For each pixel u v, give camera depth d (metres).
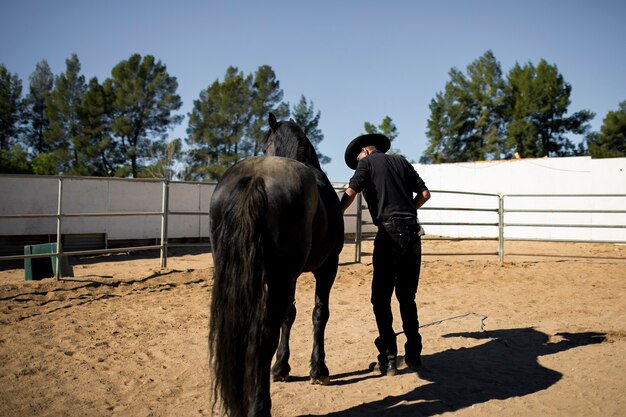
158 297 6.83
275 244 2.68
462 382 3.79
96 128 36.47
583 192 16.94
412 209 3.88
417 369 4.04
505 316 6.07
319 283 3.69
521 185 18.06
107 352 4.45
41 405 3.30
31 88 45.25
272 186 2.75
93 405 3.31
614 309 6.42
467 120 42.66
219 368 2.46
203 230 14.88
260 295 2.53
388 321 3.93
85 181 12.50
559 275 9.18
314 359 3.73
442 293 7.62
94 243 12.79
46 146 44.84
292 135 3.86
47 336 4.91
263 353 2.55
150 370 4.01
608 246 15.70
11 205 11.47
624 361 4.22
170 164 34.88
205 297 6.88
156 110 38.19
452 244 16.48
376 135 4.29
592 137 41.78
